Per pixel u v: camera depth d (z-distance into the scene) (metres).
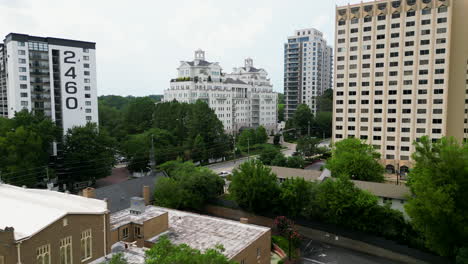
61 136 88.19
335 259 48.97
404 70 97.56
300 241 54.28
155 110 131.38
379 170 73.94
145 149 99.81
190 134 115.81
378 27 100.06
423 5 94.19
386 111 100.75
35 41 94.50
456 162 44.69
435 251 46.25
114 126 138.62
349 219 52.94
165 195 62.75
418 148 49.66
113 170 106.38
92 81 103.69
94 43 103.31
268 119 186.62
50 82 97.38
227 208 65.69
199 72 162.50
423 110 96.25
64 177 83.25
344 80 105.94
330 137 177.25
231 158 126.69
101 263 31.58
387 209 52.78
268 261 44.94
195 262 22.72
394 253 48.88
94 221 32.34
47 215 29.39
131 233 42.50
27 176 71.19
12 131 76.38
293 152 137.00
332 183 55.25
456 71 94.62
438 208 42.62
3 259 25.50
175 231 44.66
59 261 28.81
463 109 94.69
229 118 161.00
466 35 92.75
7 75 96.50
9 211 30.30
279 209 59.97
